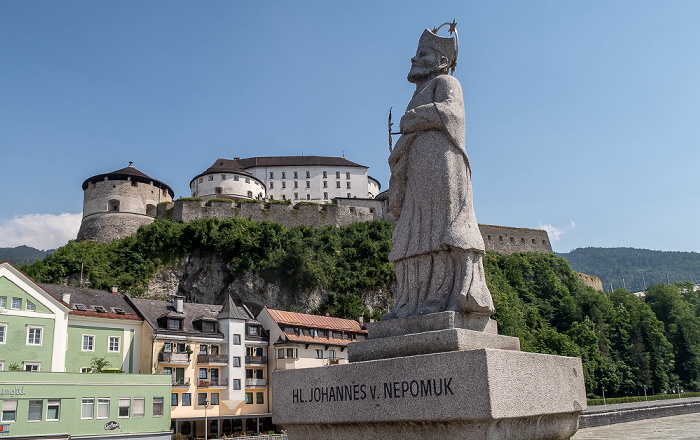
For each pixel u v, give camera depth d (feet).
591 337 223.10
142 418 110.93
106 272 212.84
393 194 23.75
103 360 126.41
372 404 19.19
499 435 17.34
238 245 227.20
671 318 271.28
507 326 207.51
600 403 166.50
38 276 202.69
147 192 247.09
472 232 21.59
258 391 150.30
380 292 237.45
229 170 294.46
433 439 17.94
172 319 141.49
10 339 113.80
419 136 23.02
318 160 343.26
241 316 151.74
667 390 233.35
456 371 17.49
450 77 23.65
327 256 239.71
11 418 94.79
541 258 283.38
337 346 164.55
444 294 21.40
